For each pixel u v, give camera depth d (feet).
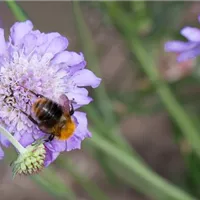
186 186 1.36
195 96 1.36
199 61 1.32
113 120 1.27
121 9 1.29
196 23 1.40
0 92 1.01
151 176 1.14
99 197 1.29
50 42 1.01
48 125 0.97
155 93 1.35
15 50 1.01
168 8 1.31
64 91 1.01
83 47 1.31
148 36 1.31
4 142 0.99
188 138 1.25
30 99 1.01
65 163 1.26
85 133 1.00
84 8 1.40
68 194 1.20
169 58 1.34
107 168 1.31
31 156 0.97
